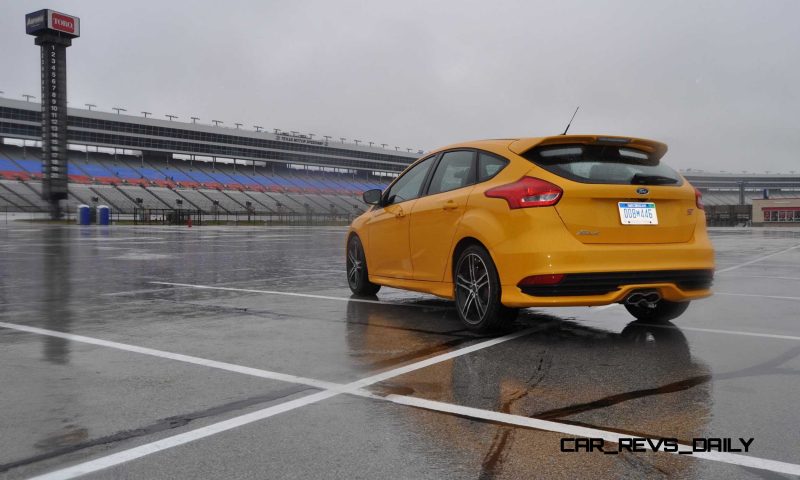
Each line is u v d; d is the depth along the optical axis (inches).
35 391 122.1
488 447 94.2
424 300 248.2
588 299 163.3
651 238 173.0
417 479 83.1
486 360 148.8
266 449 93.3
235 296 259.0
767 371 139.3
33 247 584.7
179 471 85.7
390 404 114.7
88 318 205.2
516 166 176.6
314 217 2659.9
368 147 4183.1
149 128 3137.3
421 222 208.2
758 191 5339.6
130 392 121.6
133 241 711.7
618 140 175.3
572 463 88.4
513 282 167.2
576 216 164.7
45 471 85.5
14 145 2773.1
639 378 133.2
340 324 195.5
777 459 90.0
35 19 1702.8
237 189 3169.3
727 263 442.6
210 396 119.4
